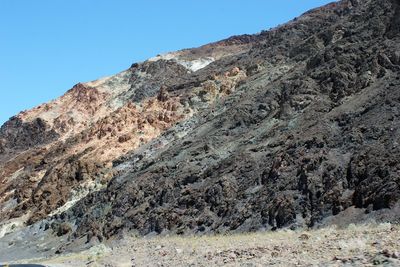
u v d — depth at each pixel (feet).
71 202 246.88
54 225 228.43
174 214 165.89
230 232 138.10
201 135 212.02
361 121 141.18
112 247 158.20
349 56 179.93
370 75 164.66
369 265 41.24
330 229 98.43
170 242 123.13
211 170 173.37
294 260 51.47
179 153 205.98
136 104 318.45
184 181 179.83
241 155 166.50
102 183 246.47
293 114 176.45
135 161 245.45
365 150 126.52
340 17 293.23
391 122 132.05
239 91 240.53
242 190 152.46
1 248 228.63
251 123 196.65
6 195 302.25
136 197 194.29
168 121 281.54
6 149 391.45
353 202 117.29
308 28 299.58
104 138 291.99
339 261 44.98
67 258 153.48
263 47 313.32
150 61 424.46
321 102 169.07
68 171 269.64
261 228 130.82
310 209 124.88
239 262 58.03
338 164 130.21
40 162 317.01
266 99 201.46
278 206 130.62
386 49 168.66
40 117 395.55
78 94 413.39
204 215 153.99
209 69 328.49
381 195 109.91
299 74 200.85
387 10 189.47
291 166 141.79
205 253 76.79
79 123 374.43
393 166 114.83
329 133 144.46
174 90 311.88
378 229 73.36
